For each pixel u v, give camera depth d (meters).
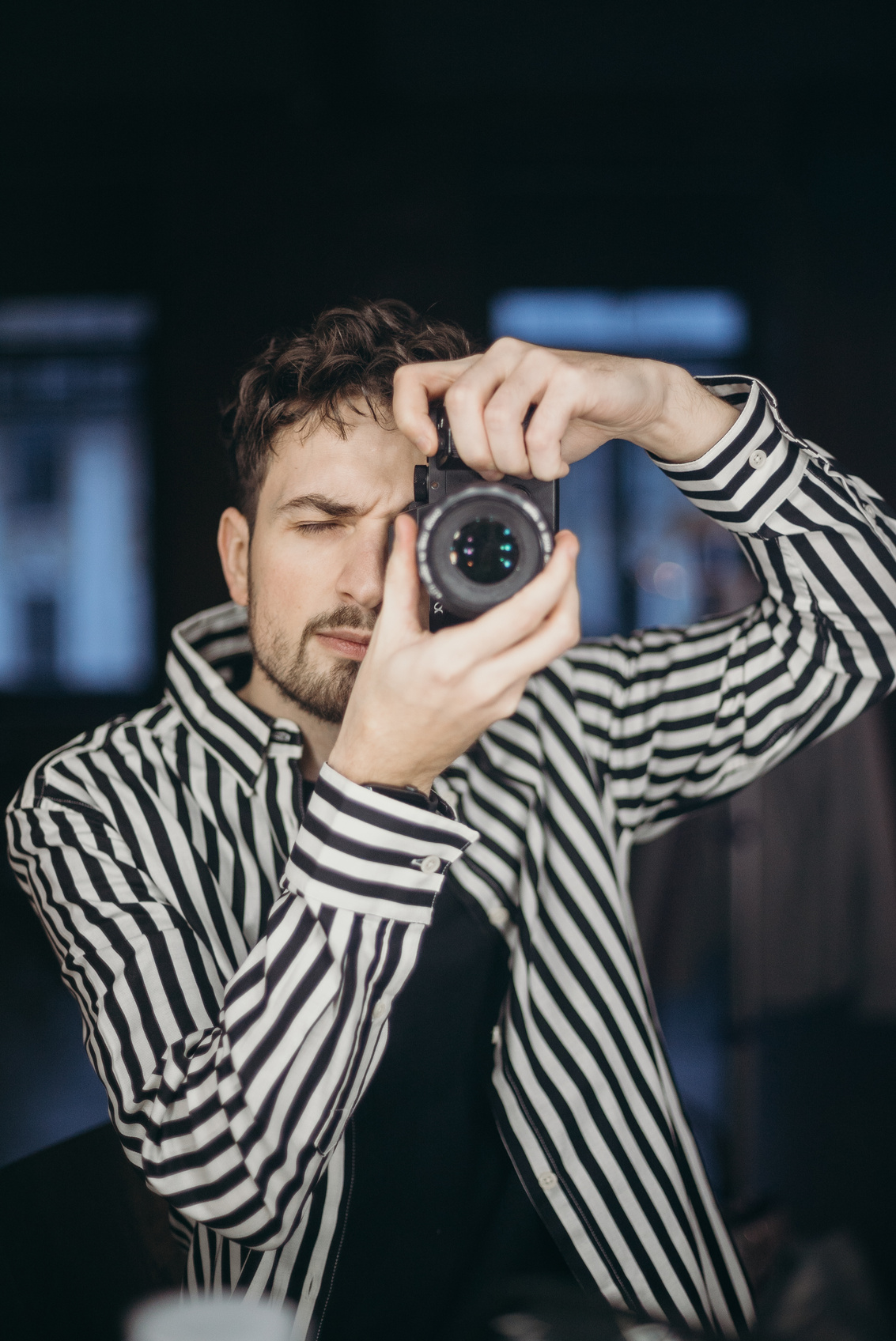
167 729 0.94
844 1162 2.17
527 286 4.52
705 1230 0.91
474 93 4.40
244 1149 0.65
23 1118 2.40
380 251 4.45
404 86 4.36
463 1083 0.89
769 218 4.44
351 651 0.88
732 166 4.41
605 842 0.97
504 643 0.60
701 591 2.77
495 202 4.52
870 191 4.30
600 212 4.49
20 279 4.58
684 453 0.90
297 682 0.89
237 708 0.92
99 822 0.86
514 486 0.71
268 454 0.89
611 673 1.04
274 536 0.89
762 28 3.97
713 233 4.48
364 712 0.64
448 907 0.92
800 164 4.35
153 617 4.61
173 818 0.89
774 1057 2.68
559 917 0.94
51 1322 0.79
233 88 4.36
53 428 4.64
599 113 4.42
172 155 4.45
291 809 0.91
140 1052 0.71
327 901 0.65
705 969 3.09
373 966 0.66
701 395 0.89
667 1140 0.90
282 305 4.46
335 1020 0.65
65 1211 0.85
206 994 0.75
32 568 4.68
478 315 4.50
